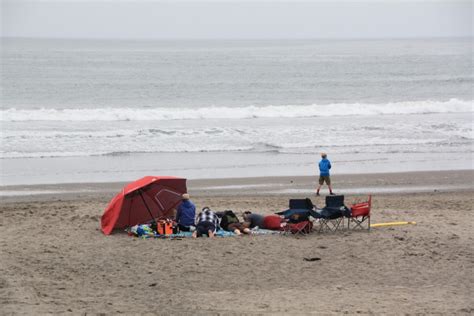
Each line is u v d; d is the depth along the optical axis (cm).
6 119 6869
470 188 4053
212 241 2595
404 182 4200
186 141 5662
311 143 5641
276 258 2361
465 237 2667
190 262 2316
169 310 1791
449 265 2275
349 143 5678
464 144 5709
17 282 2075
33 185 4028
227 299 1903
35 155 5000
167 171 4491
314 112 7806
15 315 1727
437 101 9444
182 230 2745
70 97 10369
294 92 11456
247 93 11238
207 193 3812
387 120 7206
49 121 6838
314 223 2903
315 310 1783
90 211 3266
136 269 2236
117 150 5247
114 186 4028
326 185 4103
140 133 5962
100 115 7219
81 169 4531
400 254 2408
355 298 1905
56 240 2644
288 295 1942
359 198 3644
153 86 12250
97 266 2272
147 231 2702
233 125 6662
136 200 2794
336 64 19675
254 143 5619
